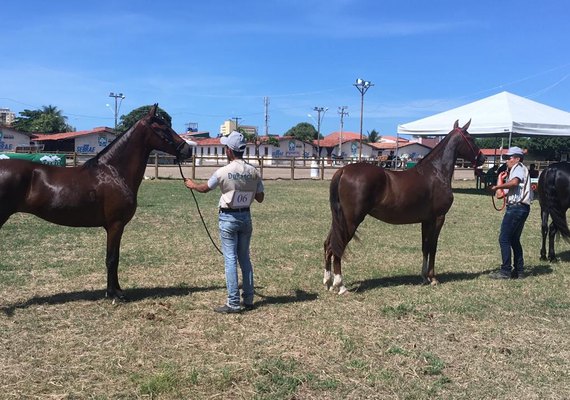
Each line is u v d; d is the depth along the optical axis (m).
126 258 8.05
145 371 4.05
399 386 3.92
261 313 5.55
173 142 5.89
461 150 6.89
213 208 14.35
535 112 22.12
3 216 5.20
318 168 28.47
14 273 6.95
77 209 5.47
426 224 6.91
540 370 4.27
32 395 3.63
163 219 12.17
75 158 24.70
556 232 8.61
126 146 5.72
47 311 5.44
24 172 5.24
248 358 4.34
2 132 58.12
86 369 4.06
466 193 22.30
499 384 4.00
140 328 4.98
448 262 8.42
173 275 7.11
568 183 8.08
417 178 6.60
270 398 3.67
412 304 5.96
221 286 6.61
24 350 4.40
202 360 4.28
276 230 11.13
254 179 5.38
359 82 51.03
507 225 7.23
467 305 5.98
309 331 5.02
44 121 84.88
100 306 5.63
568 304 6.10
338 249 6.27
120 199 5.62
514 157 7.16
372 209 6.45
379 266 8.04
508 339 4.96
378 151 82.44
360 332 5.04
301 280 7.02
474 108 23.45
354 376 4.07
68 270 7.17
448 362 4.41
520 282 7.15
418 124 24.88
